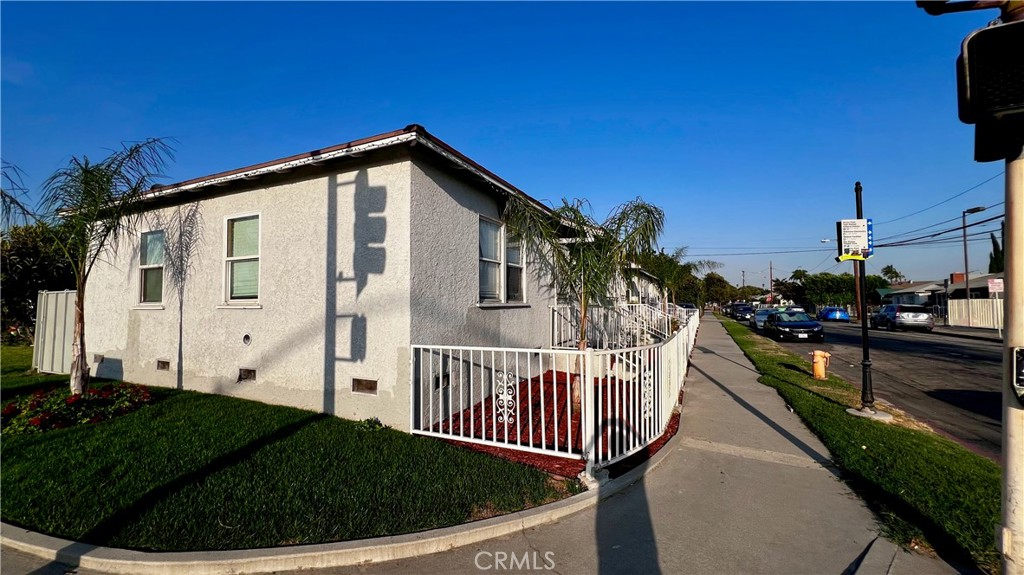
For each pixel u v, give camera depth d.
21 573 2.90
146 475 4.09
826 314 40.84
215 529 3.23
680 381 8.42
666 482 4.44
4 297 13.10
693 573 2.98
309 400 6.32
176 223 7.75
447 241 6.42
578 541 3.35
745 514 3.78
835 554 3.21
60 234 6.90
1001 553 2.29
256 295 6.97
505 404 4.90
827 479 4.53
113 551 2.98
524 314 8.73
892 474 4.44
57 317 9.46
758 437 5.89
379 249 5.86
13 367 10.20
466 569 3.00
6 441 4.94
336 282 6.16
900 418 6.91
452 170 6.47
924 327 25.42
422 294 5.89
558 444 4.98
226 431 5.32
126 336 8.37
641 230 6.53
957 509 3.73
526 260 8.85
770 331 22.42
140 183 7.02
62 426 5.46
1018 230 2.16
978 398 8.70
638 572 2.99
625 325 12.34
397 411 5.66
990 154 2.30
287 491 3.80
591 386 4.27
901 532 3.43
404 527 3.30
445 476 4.15
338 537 3.16
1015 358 2.21
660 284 23.05
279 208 6.66
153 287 8.16
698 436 5.93
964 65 2.04
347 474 4.16
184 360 7.56
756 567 3.05
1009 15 2.09
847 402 7.77
